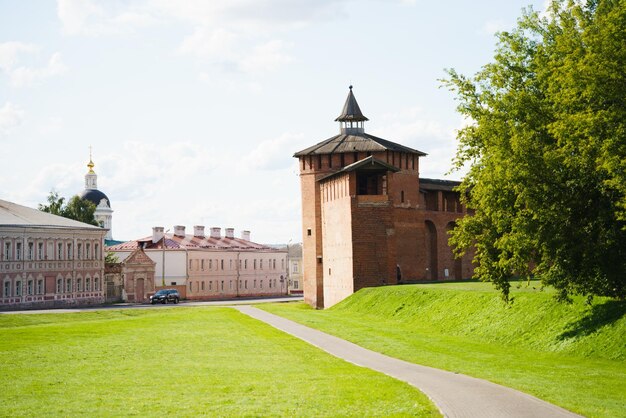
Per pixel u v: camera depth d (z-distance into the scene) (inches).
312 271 3363.7
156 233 4746.6
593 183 1327.5
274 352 1384.1
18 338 1595.7
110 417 793.6
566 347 1390.3
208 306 3164.4
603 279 1376.7
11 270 3164.4
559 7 1437.0
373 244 2824.8
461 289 2144.4
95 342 1520.7
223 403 860.0
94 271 3764.8
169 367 1168.8
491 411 789.2
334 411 802.2
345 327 1918.1
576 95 1223.5
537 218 1359.5
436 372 1120.8
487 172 1457.9
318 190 3363.7
